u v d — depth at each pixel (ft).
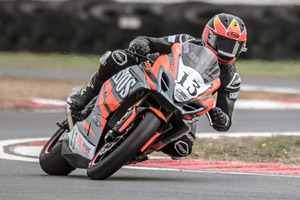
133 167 66.28
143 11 258.57
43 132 99.55
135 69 53.98
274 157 74.90
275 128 108.06
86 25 264.11
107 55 57.72
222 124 56.80
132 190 49.52
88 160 55.83
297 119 122.11
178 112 51.44
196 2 250.78
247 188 52.85
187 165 69.46
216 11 249.14
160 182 55.16
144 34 256.93
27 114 122.31
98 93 59.67
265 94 166.61
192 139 59.11
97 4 266.36
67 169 61.16
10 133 97.19
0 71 222.48
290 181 58.34
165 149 59.21
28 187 50.21
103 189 49.55
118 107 53.78
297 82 207.92
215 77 54.13
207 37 56.18
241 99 154.81
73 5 269.44
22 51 281.13
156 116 51.37
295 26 246.47
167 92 51.60
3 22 283.79
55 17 272.51
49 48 274.77
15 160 69.10
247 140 87.56
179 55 54.08
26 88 164.14
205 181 56.95
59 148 60.49
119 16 260.83
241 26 56.24
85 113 59.93
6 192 47.52
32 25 277.44
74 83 180.96
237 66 250.78
